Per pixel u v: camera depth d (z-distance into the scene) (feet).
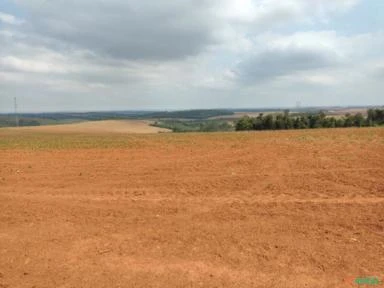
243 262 16.14
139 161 46.21
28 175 37.68
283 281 14.49
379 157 41.73
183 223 21.21
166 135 119.55
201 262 16.24
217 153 52.16
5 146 71.77
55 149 63.93
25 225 21.36
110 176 36.35
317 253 16.80
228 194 28.12
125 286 14.39
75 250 17.79
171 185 31.68
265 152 49.88
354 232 19.21
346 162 39.37
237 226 20.45
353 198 25.79
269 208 23.73
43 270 15.81
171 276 15.08
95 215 23.09
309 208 23.47
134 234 19.66
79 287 14.39
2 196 28.35
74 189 30.86
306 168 37.11
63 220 22.17
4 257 17.10
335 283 14.28
